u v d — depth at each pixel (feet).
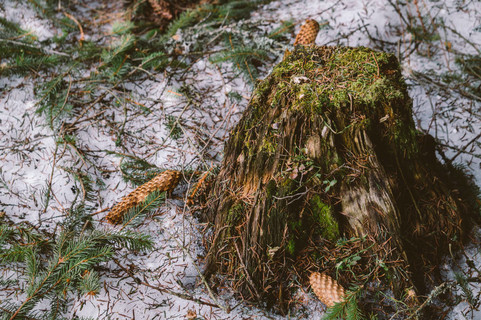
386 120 6.82
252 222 6.87
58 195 8.73
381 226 6.71
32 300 6.62
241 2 13.34
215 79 11.20
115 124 10.10
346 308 6.14
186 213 8.18
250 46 11.70
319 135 6.69
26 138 9.75
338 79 7.08
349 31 12.25
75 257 6.95
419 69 11.13
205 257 7.51
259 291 6.88
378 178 6.73
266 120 6.99
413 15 12.51
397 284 6.68
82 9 14.28
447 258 7.25
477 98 10.15
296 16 13.03
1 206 8.48
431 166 7.88
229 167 7.47
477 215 7.83
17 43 11.25
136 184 8.73
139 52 11.59
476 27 11.98
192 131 9.80
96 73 11.12
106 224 8.15
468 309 6.71
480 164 8.92
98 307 6.97
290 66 7.45
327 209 6.76
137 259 7.63
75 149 9.27
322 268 6.82
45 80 11.14
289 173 6.71
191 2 13.29
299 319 6.73
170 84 11.05
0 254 7.02
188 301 7.02
